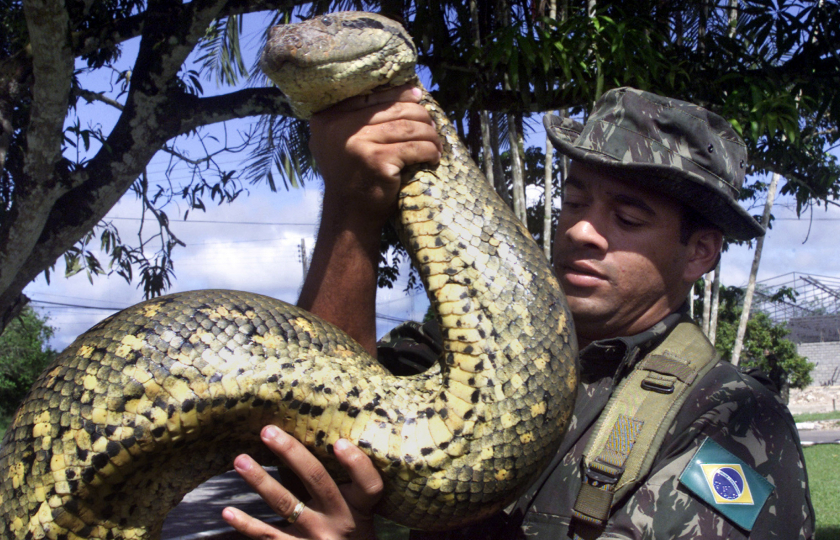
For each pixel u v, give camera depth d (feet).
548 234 19.44
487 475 5.04
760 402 5.45
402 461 4.92
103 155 18.44
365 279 5.79
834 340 158.61
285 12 22.72
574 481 5.51
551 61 17.56
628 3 20.43
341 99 5.52
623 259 6.24
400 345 7.23
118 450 4.63
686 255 6.51
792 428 5.48
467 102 19.83
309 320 5.33
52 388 4.89
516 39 16.56
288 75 5.38
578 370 5.61
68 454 4.67
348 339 5.52
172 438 4.74
